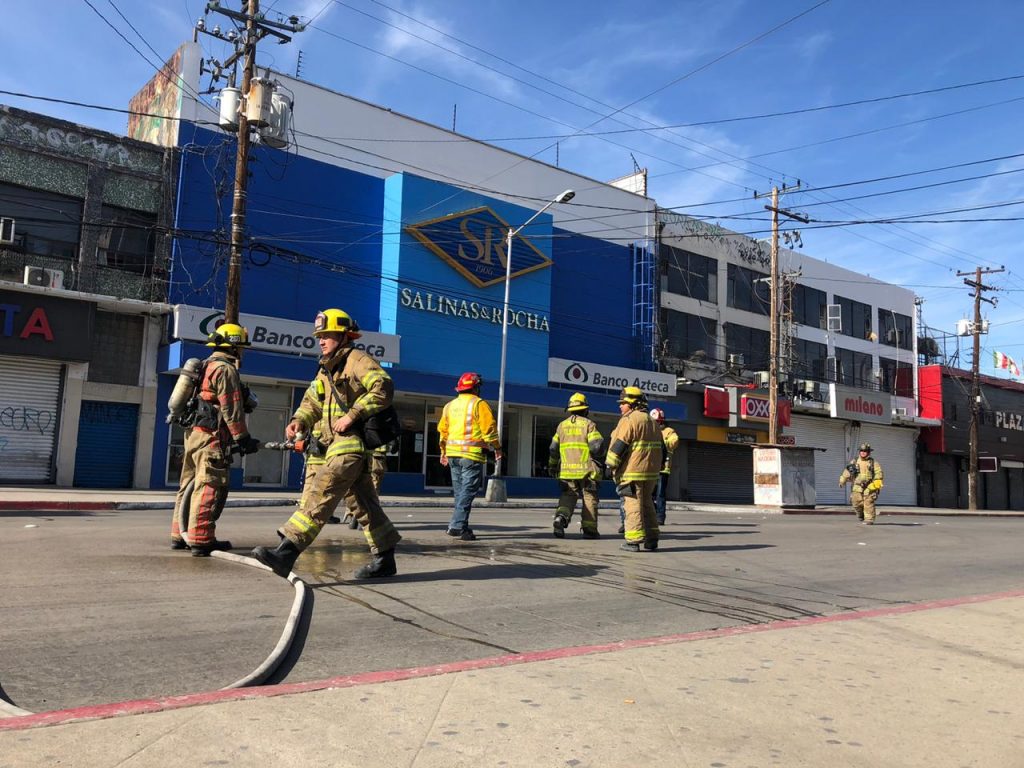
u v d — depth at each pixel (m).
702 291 36.69
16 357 18.94
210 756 2.57
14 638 3.95
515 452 28.88
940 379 46.38
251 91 17.25
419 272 25.19
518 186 30.86
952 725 3.36
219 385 6.46
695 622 5.34
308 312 23.48
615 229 33.56
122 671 3.55
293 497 18.56
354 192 24.77
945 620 5.77
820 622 5.48
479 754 2.73
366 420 5.62
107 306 19.91
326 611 4.87
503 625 4.86
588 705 3.33
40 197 19.33
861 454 18.16
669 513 22.55
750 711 3.39
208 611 4.66
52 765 2.43
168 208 21.02
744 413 35.53
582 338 31.81
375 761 2.62
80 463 19.78
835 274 43.47
